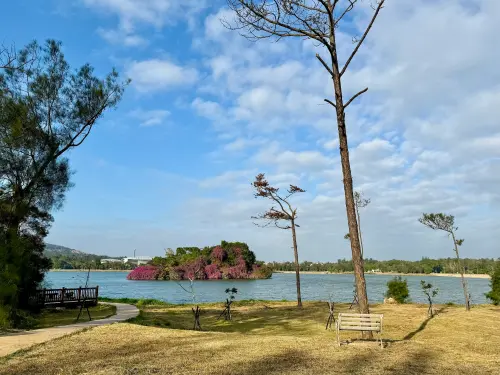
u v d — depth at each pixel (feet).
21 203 59.06
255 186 92.73
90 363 28.32
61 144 64.13
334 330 52.80
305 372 26.23
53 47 63.36
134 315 62.44
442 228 79.25
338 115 42.68
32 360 29.12
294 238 92.48
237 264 342.23
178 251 346.13
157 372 25.99
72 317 59.41
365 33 41.83
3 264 51.78
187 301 138.62
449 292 192.65
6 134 56.03
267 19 42.09
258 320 65.82
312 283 296.51
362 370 27.09
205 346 35.53
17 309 51.52
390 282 100.58
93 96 64.95
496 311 73.31
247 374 25.62
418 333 49.57
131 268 513.45
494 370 28.04
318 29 42.39
